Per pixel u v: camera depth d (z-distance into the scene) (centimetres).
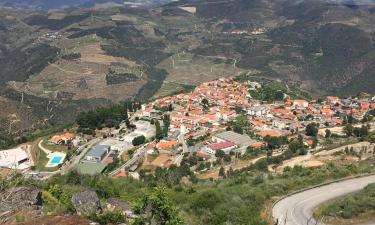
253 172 9806
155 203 4038
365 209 5288
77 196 4966
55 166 14188
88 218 4153
